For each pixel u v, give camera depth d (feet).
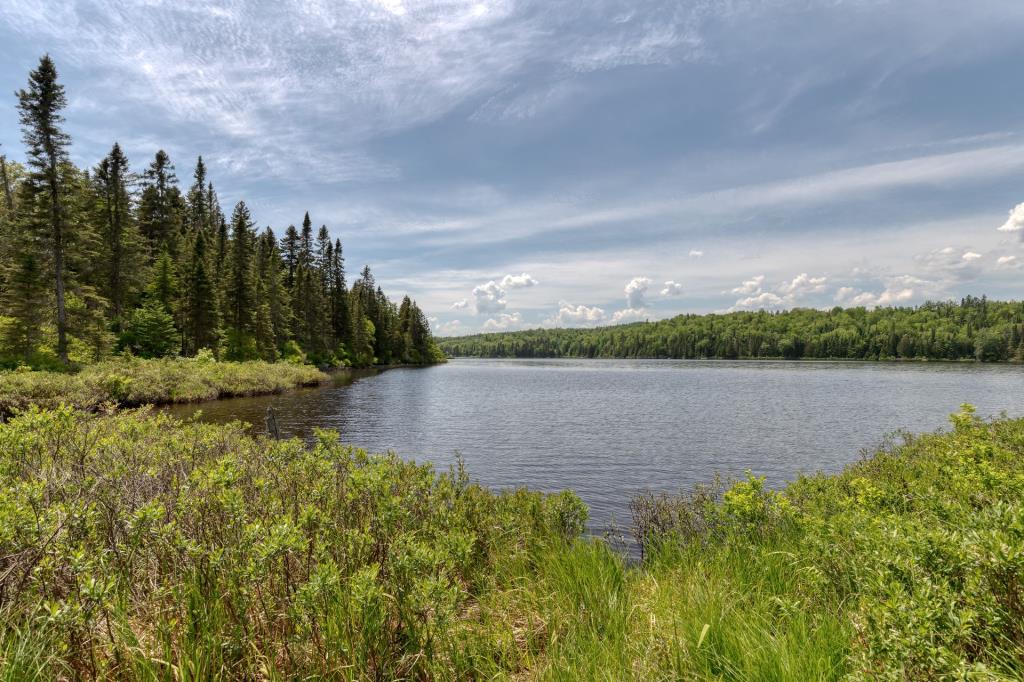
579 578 14.30
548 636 11.84
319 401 107.34
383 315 344.49
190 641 9.08
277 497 15.43
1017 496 13.74
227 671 9.15
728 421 84.02
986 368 304.91
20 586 9.28
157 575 11.41
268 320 198.59
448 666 10.28
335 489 16.21
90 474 15.75
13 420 19.11
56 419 19.94
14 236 117.19
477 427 75.77
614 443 62.59
